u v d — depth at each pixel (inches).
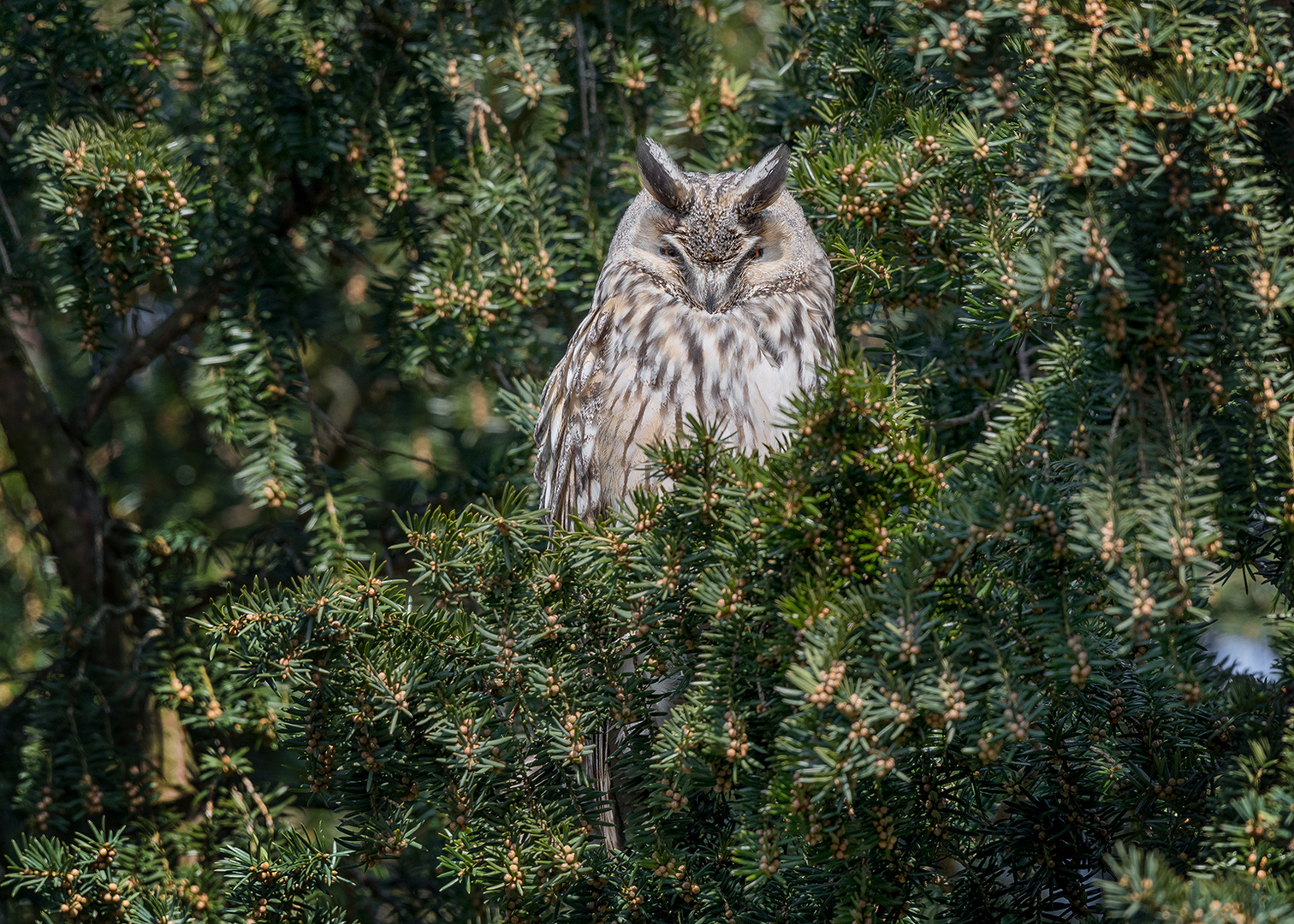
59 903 251.6
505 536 198.1
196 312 362.3
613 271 308.3
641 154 306.8
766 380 295.7
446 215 324.5
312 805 269.3
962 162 219.0
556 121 335.0
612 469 299.3
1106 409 170.6
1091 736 197.6
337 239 346.9
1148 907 138.8
